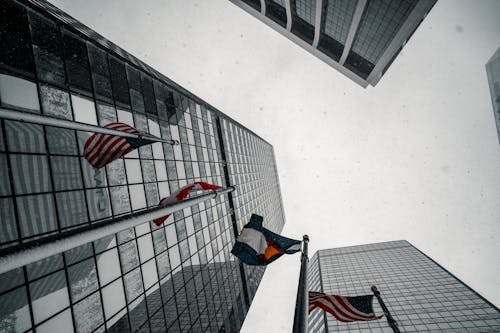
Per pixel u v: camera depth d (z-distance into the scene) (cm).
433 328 4097
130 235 1842
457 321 4112
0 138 1157
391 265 6488
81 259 1431
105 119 1798
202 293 2714
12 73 1265
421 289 5172
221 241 3469
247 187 5134
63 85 1520
